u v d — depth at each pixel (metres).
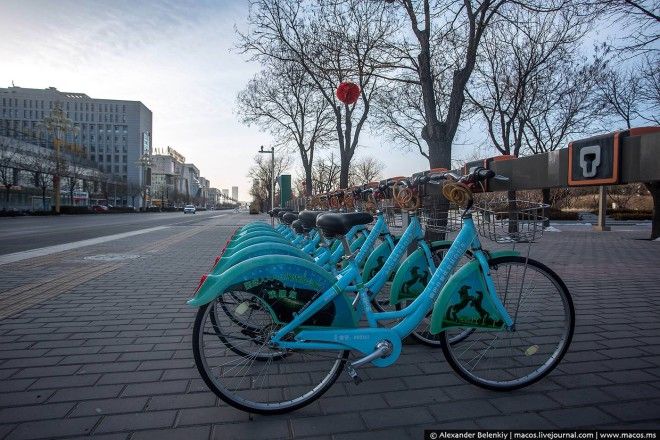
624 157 2.21
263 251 3.02
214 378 2.41
